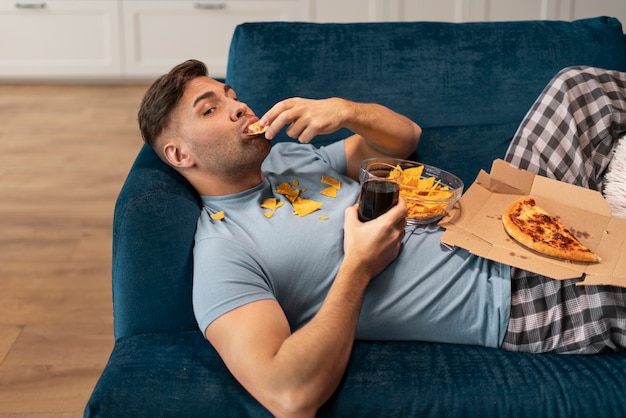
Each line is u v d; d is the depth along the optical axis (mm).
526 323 1539
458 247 1606
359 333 1548
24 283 2518
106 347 2189
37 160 3529
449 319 1554
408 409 1371
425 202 1627
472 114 2049
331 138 2012
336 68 2035
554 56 2092
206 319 1391
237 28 2082
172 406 1358
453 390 1390
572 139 1859
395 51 2059
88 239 2820
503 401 1380
